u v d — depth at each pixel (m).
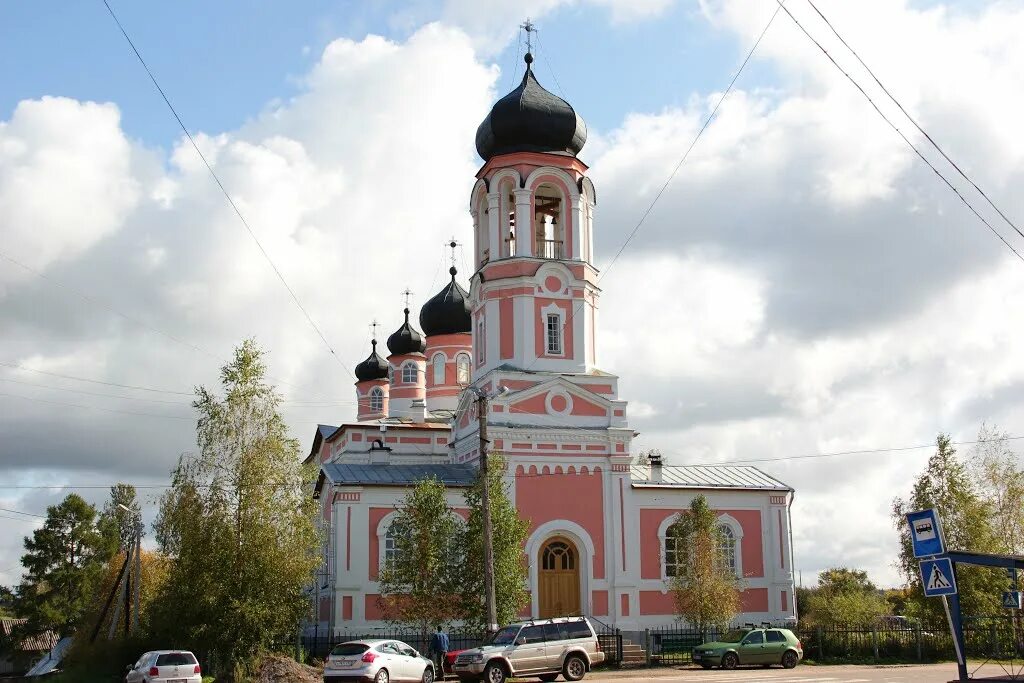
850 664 42.38
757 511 50.47
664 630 46.91
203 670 37.00
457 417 52.19
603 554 46.81
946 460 44.41
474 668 32.16
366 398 74.75
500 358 48.22
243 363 36.06
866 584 99.31
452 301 67.38
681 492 49.06
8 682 48.12
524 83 50.22
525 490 46.25
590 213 50.62
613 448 47.84
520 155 48.94
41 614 76.19
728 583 44.84
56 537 80.00
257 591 34.31
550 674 34.16
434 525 40.03
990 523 44.47
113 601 57.50
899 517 45.22
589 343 49.19
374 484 44.78
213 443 35.16
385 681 31.94
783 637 40.34
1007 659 41.84
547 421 47.31
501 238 49.25
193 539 34.28
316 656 42.66
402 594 40.47
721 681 30.48
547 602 45.84
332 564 44.56
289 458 35.88
